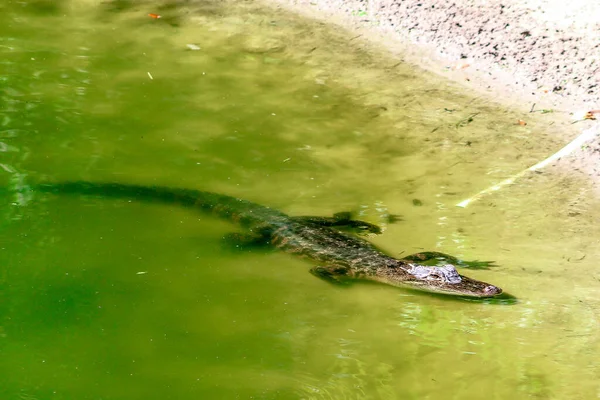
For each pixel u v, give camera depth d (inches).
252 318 166.6
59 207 182.1
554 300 169.2
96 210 182.1
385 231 181.6
